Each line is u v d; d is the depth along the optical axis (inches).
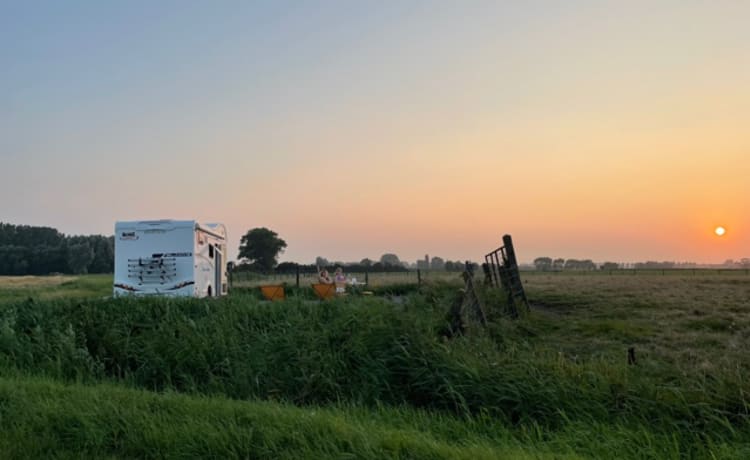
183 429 232.2
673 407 247.9
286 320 442.6
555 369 291.7
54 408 259.8
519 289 614.9
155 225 671.8
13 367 380.8
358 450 207.0
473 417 274.1
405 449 210.5
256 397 335.0
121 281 669.3
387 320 379.9
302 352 362.3
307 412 264.5
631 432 231.6
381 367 330.6
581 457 210.8
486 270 743.1
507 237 618.8
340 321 404.2
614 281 1360.7
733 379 267.1
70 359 397.4
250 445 217.2
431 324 378.6
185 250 668.7
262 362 363.9
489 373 294.2
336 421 242.1
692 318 542.3
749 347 396.2
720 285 1115.9
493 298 600.7
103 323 452.1
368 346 353.7
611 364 305.1
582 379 279.1
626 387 264.8
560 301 725.3
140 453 218.7
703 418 240.2
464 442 232.2
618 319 542.9
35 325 453.1
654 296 791.1
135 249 671.8
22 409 259.4
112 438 231.3
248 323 454.9
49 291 1173.7
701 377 280.5
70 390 301.9
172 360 389.1
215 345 394.3
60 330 442.6
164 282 665.6
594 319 546.6
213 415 255.4
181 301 505.7
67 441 231.0
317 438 221.3
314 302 506.3
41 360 398.9
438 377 305.7
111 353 417.4
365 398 315.3
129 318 464.4
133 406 263.0
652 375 287.6
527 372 290.5
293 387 340.2
